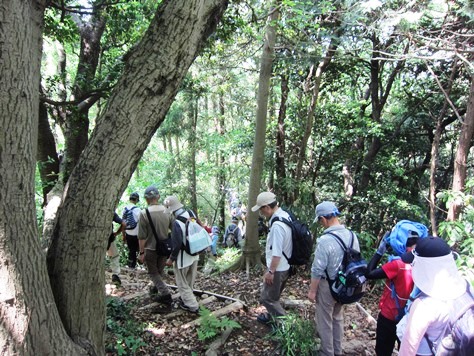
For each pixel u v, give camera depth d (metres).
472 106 5.80
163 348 3.75
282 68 8.73
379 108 11.01
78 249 2.24
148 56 2.23
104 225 2.28
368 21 6.35
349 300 3.29
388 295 3.06
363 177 10.80
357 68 11.19
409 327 1.97
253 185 7.21
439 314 1.88
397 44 7.57
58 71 9.31
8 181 1.86
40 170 8.10
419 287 1.99
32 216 2.00
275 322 4.06
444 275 1.93
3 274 1.85
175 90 2.32
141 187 14.02
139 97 2.22
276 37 7.23
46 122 7.99
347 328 4.71
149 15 6.32
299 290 6.20
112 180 2.23
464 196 5.30
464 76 9.33
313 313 4.89
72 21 6.98
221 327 4.06
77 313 2.27
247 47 8.74
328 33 6.86
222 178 15.60
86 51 7.65
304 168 11.70
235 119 17.19
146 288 5.64
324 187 12.00
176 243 4.36
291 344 3.68
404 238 2.89
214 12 2.37
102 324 2.43
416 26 5.77
